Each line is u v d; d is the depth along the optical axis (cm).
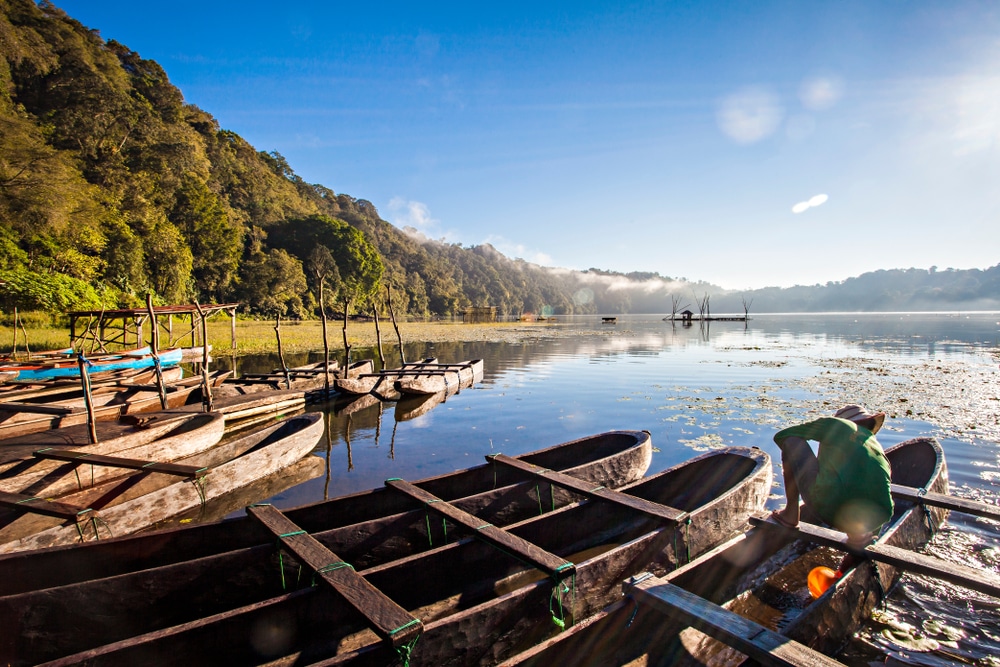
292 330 4016
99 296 2814
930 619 360
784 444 407
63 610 355
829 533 394
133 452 683
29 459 621
